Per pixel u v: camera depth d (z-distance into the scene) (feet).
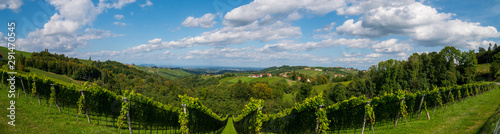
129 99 42.11
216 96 325.01
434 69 238.48
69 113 49.88
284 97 367.45
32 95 56.75
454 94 73.72
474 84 92.68
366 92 244.01
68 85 50.78
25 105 49.75
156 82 387.55
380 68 260.01
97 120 47.67
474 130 39.63
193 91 371.97
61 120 43.83
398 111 47.70
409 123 50.29
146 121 45.78
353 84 262.47
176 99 300.40
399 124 49.93
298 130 45.68
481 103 73.10
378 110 45.57
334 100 247.50
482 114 52.47
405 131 43.75
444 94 67.46
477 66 253.65
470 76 218.38
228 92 338.95
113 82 367.86
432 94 61.31
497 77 226.17
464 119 49.16
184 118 47.42
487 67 265.95
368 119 43.78
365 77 303.89
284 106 277.85
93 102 44.65
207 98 325.83
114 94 48.93
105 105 46.34
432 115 57.11
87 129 40.98
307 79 533.55
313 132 42.93
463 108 64.75
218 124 86.48
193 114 51.75
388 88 233.35
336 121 43.19
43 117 43.45
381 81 247.70
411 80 231.71
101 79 376.68
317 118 41.63
